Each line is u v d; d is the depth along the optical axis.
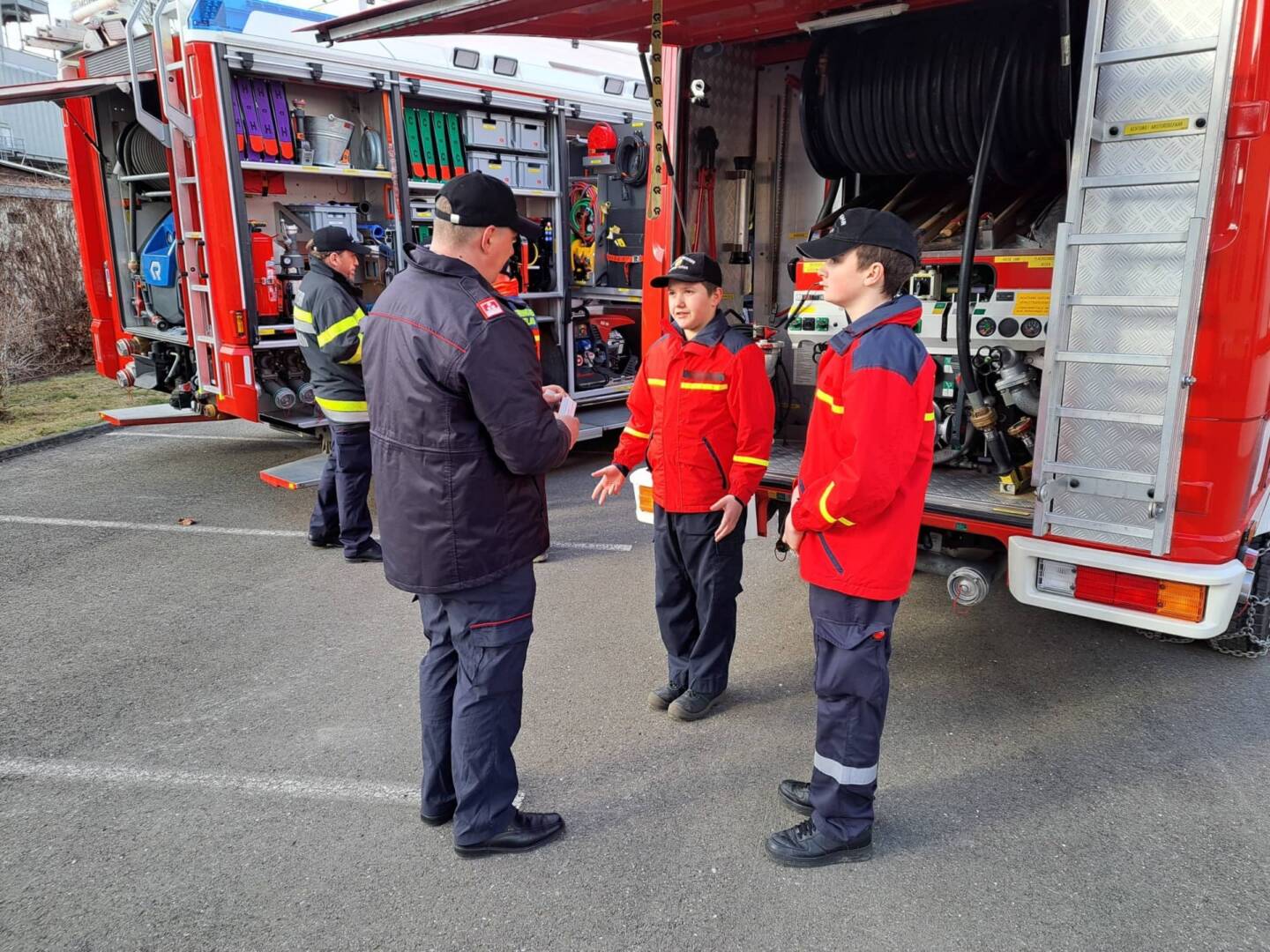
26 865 2.53
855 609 2.38
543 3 3.09
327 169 5.86
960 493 3.56
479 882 2.47
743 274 4.75
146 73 5.84
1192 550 2.71
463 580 2.38
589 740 3.19
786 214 4.83
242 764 3.04
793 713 3.37
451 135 6.50
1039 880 2.46
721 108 4.46
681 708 3.29
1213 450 2.64
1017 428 3.54
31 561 5.00
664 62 4.14
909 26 3.95
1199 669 3.70
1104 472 2.77
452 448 2.30
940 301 3.80
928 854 2.57
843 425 2.29
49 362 11.04
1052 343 2.76
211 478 6.79
